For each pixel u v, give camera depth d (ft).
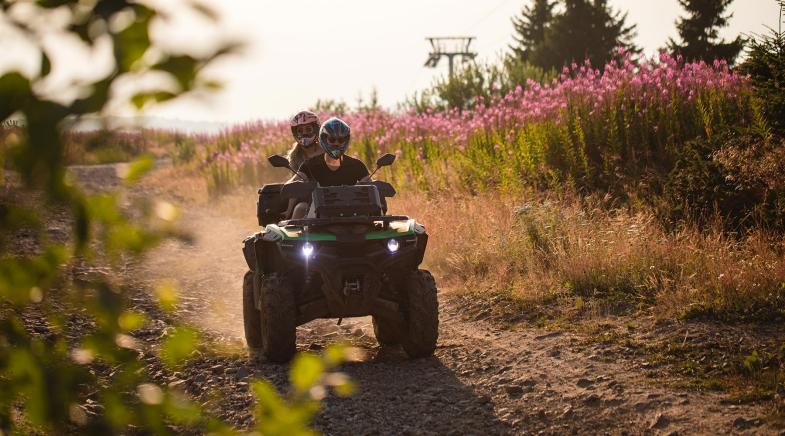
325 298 24.57
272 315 23.98
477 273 37.52
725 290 26.91
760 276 27.25
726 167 37.78
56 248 3.79
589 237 36.04
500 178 53.16
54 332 24.08
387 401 20.93
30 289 3.80
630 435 17.75
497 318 30.01
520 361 23.85
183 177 107.65
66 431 3.96
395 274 25.90
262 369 23.75
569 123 54.49
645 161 48.75
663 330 25.27
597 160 51.19
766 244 30.42
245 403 20.63
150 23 3.04
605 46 175.63
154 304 31.58
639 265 31.78
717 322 25.26
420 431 18.67
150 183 103.81
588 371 22.29
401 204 51.08
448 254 39.81
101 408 16.47
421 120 76.23
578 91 58.65
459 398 20.99
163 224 3.60
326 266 23.95
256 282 26.07
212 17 3.03
